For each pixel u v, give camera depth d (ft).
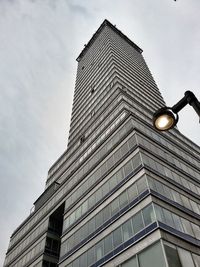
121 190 96.99
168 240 71.41
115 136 122.42
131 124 115.24
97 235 96.63
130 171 98.37
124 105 135.95
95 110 183.01
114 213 93.86
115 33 316.81
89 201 114.32
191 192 103.55
